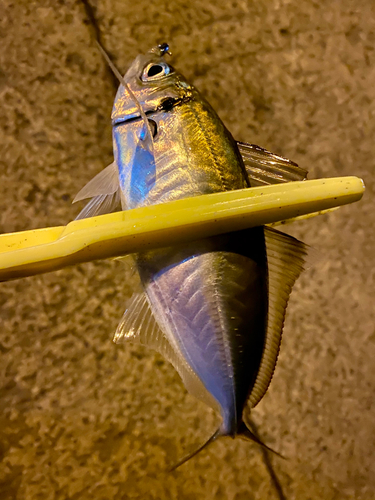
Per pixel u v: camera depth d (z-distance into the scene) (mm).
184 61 307
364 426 309
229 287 218
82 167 290
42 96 291
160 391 288
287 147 313
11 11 295
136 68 251
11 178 285
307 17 324
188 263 218
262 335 225
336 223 314
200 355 222
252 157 254
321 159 316
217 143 231
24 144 287
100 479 281
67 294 284
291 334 306
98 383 284
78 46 297
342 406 307
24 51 293
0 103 288
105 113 295
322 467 302
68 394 282
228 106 308
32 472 278
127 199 234
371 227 318
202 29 311
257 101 312
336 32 327
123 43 302
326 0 327
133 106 238
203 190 224
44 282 283
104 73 297
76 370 283
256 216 215
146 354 288
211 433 290
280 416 302
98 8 302
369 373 312
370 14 332
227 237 220
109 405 284
